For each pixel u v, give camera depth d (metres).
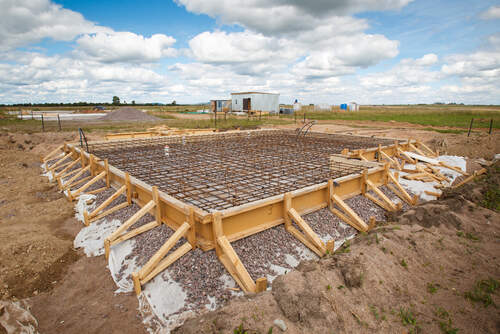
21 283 5.30
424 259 4.98
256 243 5.60
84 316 4.58
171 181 7.93
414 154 13.01
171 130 19.34
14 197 9.48
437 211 6.45
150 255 5.45
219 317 3.66
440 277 4.61
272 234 5.93
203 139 16.50
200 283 4.73
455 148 16.05
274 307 3.81
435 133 21.33
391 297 4.09
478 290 4.25
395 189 9.05
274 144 14.66
